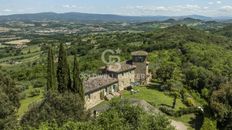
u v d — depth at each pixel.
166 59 130.25
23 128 33.12
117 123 30.22
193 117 70.44
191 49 141.12
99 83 77.12
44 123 31.91
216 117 66.12
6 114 38.12
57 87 58.41
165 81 92.69
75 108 36.69
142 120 31.53
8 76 47.62
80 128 29.95
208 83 97.81
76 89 57.09
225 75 107.62
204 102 85.38
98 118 32.44
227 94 69.12
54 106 35.97
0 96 39.38
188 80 101.50
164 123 32.62
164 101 78.00
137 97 78.69
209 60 126.81
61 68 56.91
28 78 129.38
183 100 81.88
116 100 35.91
